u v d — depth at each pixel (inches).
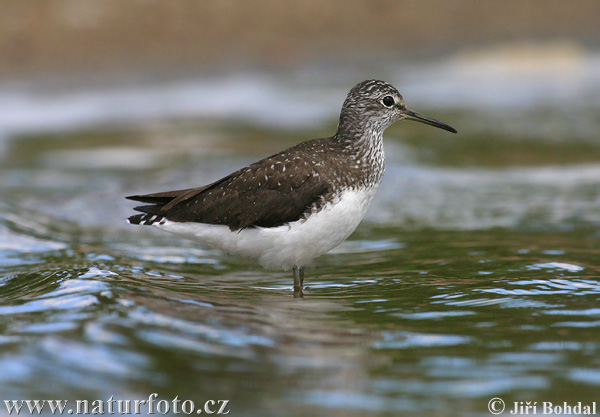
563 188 669.9
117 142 846.5
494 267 456.4
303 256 438.0
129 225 587.5
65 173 729.0
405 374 305.3
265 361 313.4
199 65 1132.5
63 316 354.9
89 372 298.2
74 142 852.6
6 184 689.6
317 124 904.9
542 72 1175.0
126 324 343.6
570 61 1217.4
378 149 467.5
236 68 1143.6
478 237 530.6
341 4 1299.2
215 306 383.6
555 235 529.7
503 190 669.9
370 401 282.7
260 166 442.3
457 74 1171.3
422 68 1199.6
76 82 1056.8
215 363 309.7
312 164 435.8
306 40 1227.2
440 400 284.2
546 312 377.1
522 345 335.0
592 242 509.4
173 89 1075.3
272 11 1248.2
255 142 826.2
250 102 1027.9
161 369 302.2
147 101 1029.8
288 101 1027.9
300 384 294.8
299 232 428.5
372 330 354.3
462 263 468.1
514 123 908.0
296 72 1158.3
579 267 451.5
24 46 1078.4
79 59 1085.8
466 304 391.9
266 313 376.5
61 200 644.1
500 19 1343.5
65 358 308.0
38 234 543.8
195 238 446.9
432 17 1328.7
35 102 1007.6
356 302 400.8
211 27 1189.1
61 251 500.4
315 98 1039.0
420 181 700.7
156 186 677.3
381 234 549.3
